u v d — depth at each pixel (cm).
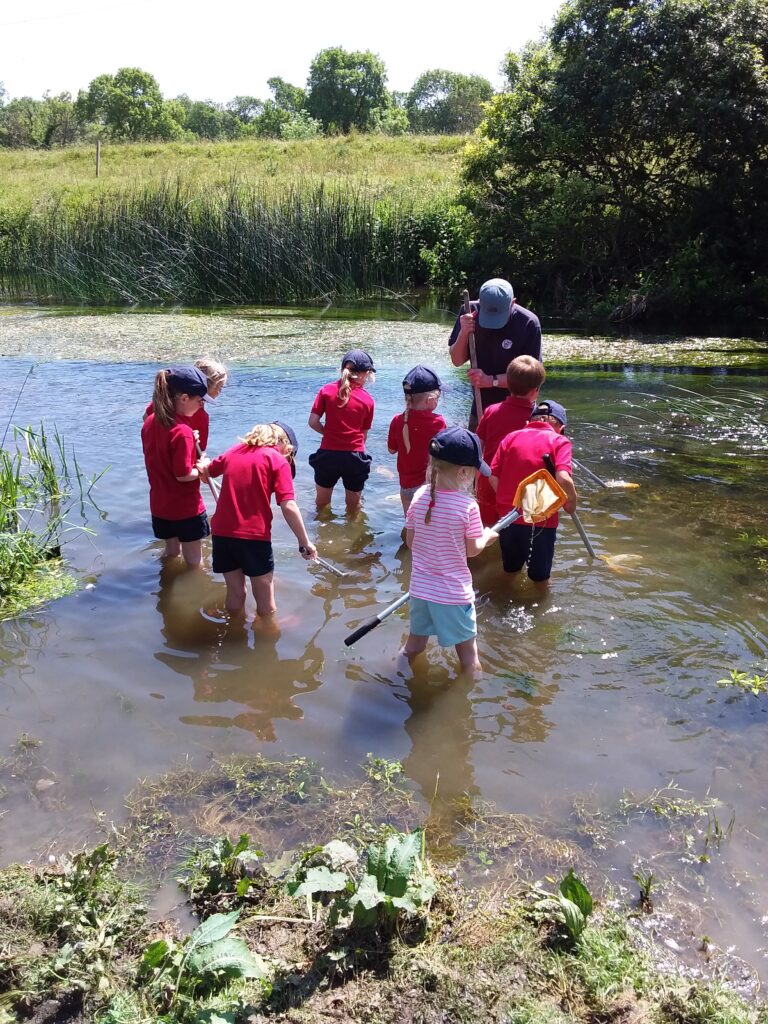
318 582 501
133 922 256
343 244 2002
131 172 2705
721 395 968
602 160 1709
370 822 301
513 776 326
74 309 1808
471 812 306
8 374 1080
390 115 7075
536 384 528
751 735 349
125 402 920
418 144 3048
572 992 233
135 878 275
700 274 1591
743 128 1498
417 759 337
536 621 448
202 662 413
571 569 511
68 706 372
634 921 257
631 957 244
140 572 516
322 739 351
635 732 352
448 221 1950
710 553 531
